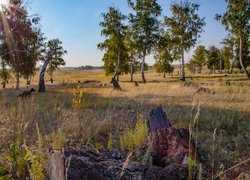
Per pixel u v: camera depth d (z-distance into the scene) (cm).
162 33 4216
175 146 404
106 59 4866
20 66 2973
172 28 4384
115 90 2019
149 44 4116
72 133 579
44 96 1432
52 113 811
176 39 4372
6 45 2773
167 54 6041
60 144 433
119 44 4166
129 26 4141
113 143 530
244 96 1191
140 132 469
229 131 627
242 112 821
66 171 264
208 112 808
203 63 7512
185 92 1584
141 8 3997
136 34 4078
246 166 404
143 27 4003
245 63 6184
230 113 793
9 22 2652
